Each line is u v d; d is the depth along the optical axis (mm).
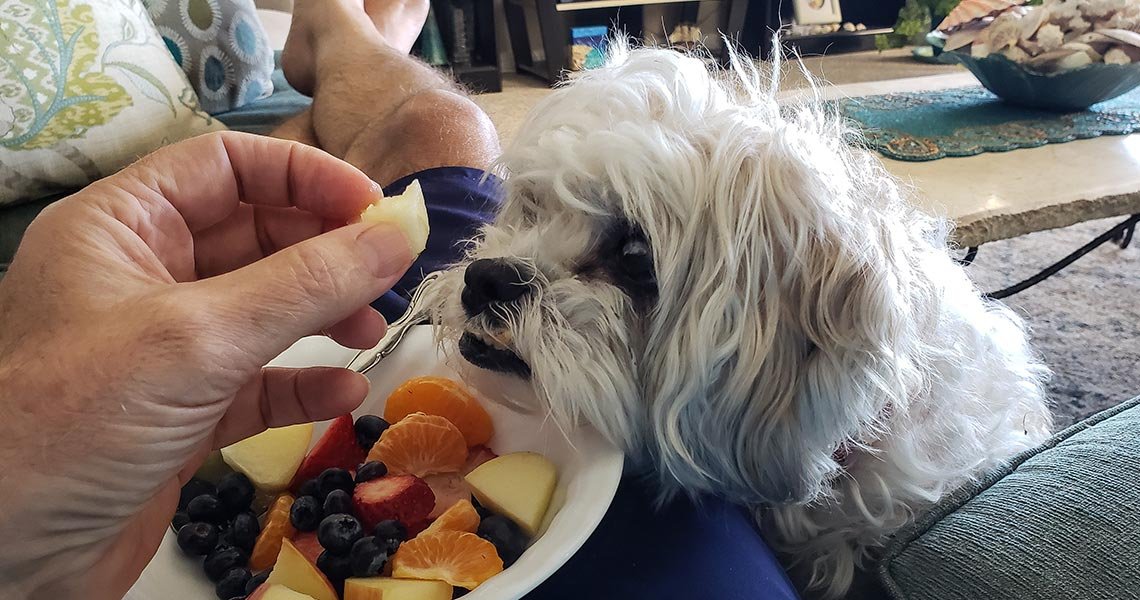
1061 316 2029
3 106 1411
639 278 753
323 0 1898
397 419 760
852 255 692
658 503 763
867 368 696
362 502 648
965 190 1420
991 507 730
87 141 1486
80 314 513
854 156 792
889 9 4340
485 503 658
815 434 729
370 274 542
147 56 1591
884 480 844
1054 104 1814
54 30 1474
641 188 704
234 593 614
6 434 484
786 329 718
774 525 875
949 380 853
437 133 1460
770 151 710
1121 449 739
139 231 628
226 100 1935
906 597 683
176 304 502
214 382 506
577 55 3572
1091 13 1722
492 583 493
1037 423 1056
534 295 750
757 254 701
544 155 770
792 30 3945
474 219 1152
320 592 590
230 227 757
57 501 500
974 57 1814
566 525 551
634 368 749
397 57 1734
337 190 721
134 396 489
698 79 804
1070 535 655
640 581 663
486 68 3416
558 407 699
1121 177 1457
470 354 768
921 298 780
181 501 707
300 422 714
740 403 728
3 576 522
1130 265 2254
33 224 582
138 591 592
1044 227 1369
